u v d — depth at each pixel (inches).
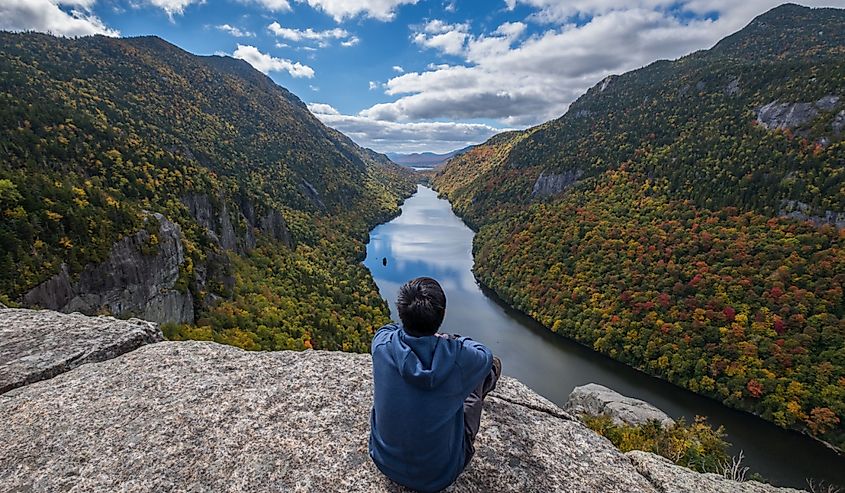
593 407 1080.8
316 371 171.9
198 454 124.0
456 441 103.1
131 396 151.0
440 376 93.7
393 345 99.7
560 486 124.1
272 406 147.5
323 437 132.8
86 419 138.1
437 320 97.5
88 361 180.1
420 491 105.4
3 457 121.2
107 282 1466.5
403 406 95.2
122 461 120.5
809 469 1323.8
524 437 143.2
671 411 1644.9
